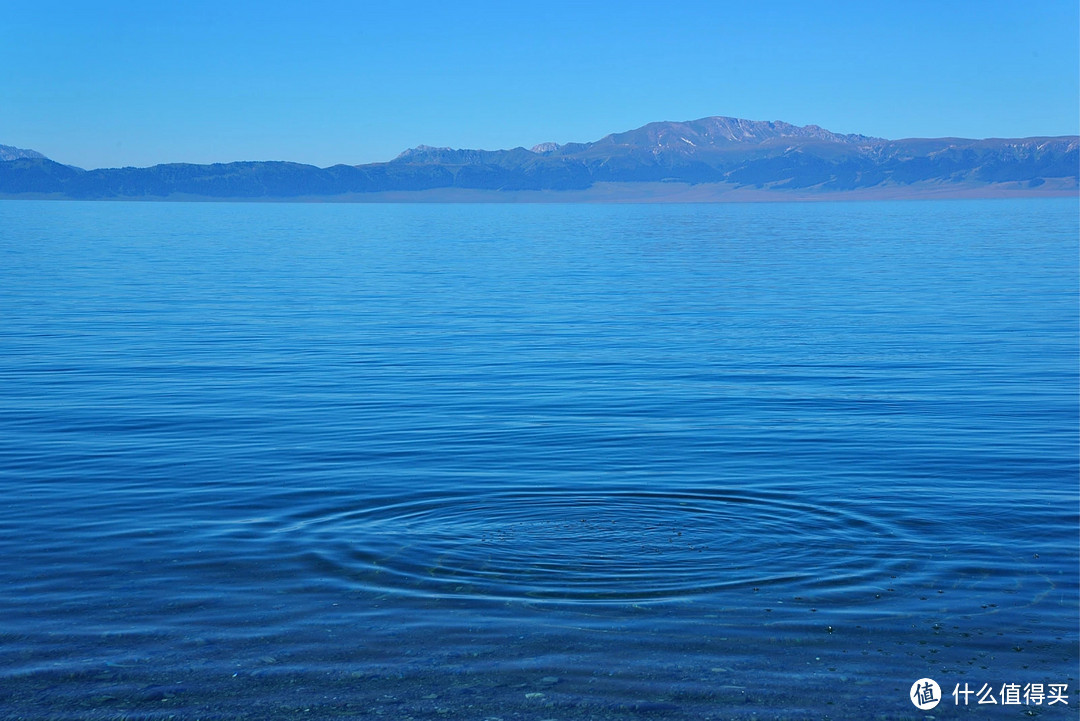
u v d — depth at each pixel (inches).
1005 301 1477.6
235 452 599.5
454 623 354.9
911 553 423.8
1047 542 438.0
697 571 402.3
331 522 465.1
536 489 521.0
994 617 360.8
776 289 1727.4
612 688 312.7
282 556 418.9
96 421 685.9
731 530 454.0
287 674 319.9
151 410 724.0
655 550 426.6
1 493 510.0
